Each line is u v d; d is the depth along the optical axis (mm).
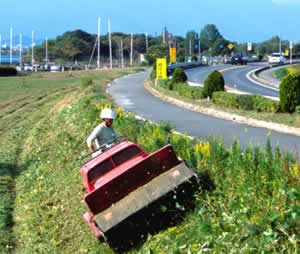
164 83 50406
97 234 12703
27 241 15477
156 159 12180
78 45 172625
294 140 21609
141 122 20000
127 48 178125
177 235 11125
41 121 35781
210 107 34000
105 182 12258
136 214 11820
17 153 27641
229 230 10062
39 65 125250
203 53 180875
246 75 71625
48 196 18641
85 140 22875
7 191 20594
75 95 45438
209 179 12266
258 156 11828
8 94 57688
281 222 9156
